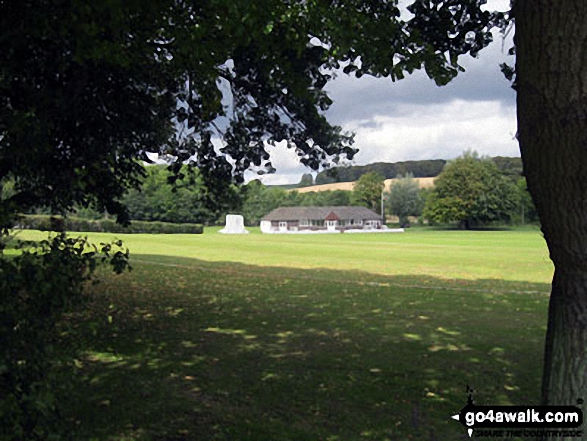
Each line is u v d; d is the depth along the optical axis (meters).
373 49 5.29
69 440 3.56
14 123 3.88
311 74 7.93
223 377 7.28
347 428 5.52
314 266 25.73
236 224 77.25
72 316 10.34
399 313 12.65
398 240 58.38
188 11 5.77
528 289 17.47
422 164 185.12
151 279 19.00
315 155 10.36
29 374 3.04
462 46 6.54
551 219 3.22
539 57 3.03
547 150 3.10
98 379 7.05
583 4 2.85
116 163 9.78
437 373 7.59
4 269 3.11
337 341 9.60
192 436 5.26
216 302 14.02
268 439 5.20
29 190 4.46
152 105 9.62
